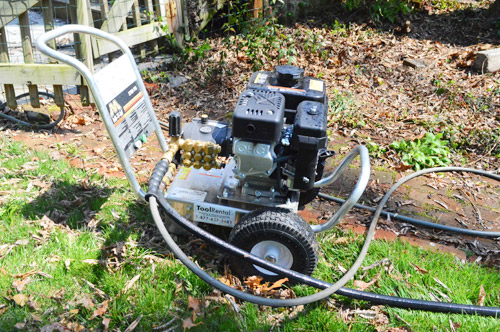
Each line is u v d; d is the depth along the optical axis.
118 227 3.28
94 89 2.72
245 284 2.86
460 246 3.44
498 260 3.31
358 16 8.02
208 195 3.06
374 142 4.79
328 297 2.79
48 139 4.50
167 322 2.56
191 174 3.28
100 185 3.76
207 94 5.62
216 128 3.20
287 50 6.35
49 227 3.21
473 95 5.70
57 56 2.60
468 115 5.32
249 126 2.54
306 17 7.97
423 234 3.55
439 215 3.78
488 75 6.27
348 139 4.84
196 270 2.41
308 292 2.82
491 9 8.12
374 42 7.10
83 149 4.38
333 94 5.61
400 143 4.63
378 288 2.90
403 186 4.12
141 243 3.13
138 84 3.23
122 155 2.93
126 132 3.02
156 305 2.64
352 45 6.92
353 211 3.74
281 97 2.74
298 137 2.58
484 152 4.71
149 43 6.58
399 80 6.11
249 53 6.08
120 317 2.55
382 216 3.71
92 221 3.31
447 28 7.85
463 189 4.12
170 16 6.30
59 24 7.67
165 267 2.91
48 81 4.58
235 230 2.74
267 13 7.29
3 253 2.96
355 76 6.15
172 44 6.37
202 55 6.26
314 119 2.62
